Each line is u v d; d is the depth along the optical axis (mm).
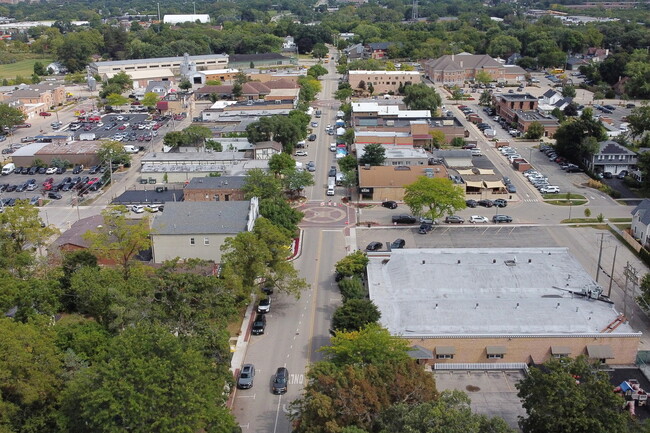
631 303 95438
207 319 73938
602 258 111500
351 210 135000
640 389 70125
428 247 115250
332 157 177125
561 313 80375
